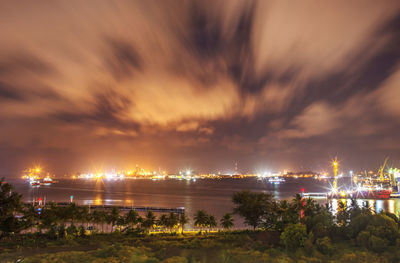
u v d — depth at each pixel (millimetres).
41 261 31641
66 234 65938
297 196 87938
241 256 32062
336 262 27906
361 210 46031
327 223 43219
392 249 30734
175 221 94812
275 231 61812
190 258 33719
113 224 95938
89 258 32562
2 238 62344
